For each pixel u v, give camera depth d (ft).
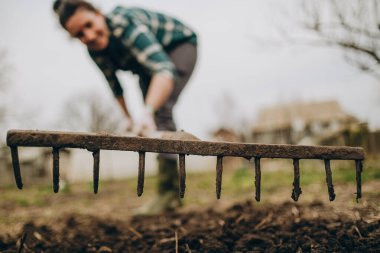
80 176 65.67
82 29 8.02
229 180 27.55
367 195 10.43
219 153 4.72
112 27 8.25
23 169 61.77
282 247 5.74
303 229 6.64
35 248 6.81
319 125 108.47
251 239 6.33
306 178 19.65
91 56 9.84
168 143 4.63
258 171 4.85
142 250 6.56
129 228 8.75
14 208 18.01
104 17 8.32
